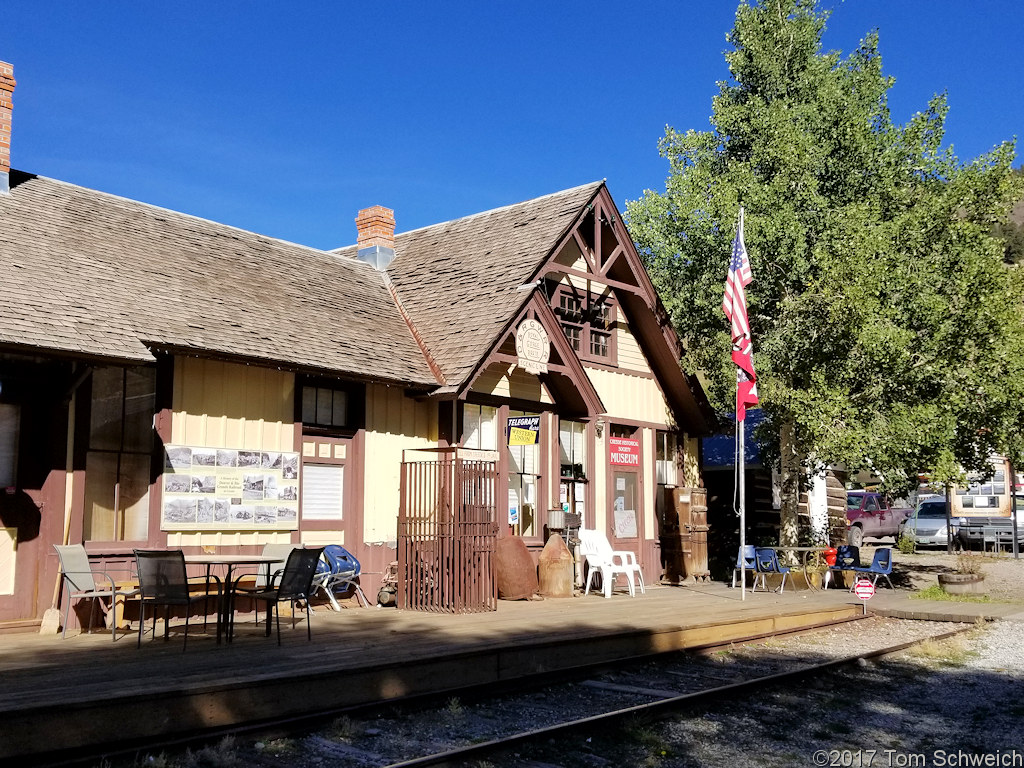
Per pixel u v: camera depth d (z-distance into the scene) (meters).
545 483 15.66
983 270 15.48
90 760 5.88
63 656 8.11
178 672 7.30
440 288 15.93
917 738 7.52
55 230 11.93
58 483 9.98
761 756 6.91
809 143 16.97
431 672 8.32
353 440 13.23
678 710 8.02
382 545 13.34
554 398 16.20
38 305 9.87
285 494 12.14
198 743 6.41
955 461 16.77
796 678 9.43
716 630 11.65
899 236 16.50
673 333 18.23
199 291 12.45
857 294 14.98
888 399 16.12
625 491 17.69
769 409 17.19
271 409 12.16
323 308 14.23
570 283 16.80
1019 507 30.19
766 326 18.17
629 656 10.34
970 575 17.27
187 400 11.20
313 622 10.94
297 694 7.27
